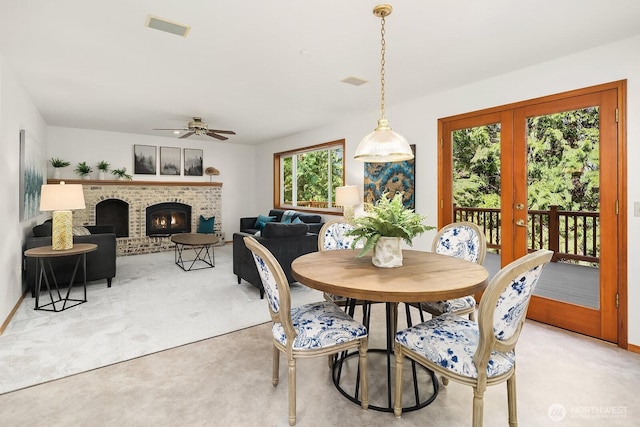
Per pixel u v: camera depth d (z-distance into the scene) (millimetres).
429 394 2027
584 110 2869
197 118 5281
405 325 3080
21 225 3822
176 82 3660
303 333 1776
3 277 2979
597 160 2818
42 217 5215
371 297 1556
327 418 1796
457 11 2213
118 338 2770
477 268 1972
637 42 2561
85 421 1756
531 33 2518
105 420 1765
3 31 2516
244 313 3363
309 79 3543
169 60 3057
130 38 2625
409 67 3193
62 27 2451
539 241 3211
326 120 5461
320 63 3113
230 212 8062
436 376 2232
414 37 2584
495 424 1742
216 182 7625
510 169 3367
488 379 1481
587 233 2912
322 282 1681
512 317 1481
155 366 2332
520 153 3283
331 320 1905
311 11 2223
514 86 3291
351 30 2480
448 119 3879
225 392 2029
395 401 1800
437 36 2568
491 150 3518
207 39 2633
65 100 4359
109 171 6547
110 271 4254
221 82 3646
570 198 2994
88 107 4707
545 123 3113
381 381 2172
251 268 4000
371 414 1832
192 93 4059
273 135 6883
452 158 3877
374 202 4832
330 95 4113
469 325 1809
